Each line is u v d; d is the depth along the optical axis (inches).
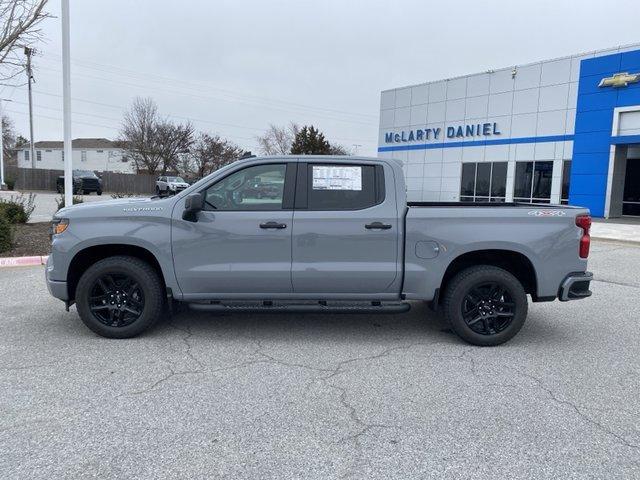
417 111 1234.0
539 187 1001.5
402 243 206.8
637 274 392.5
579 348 211.3
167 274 206.2
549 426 142.1
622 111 860.0
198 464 120.5
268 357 193.9
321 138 2047.2
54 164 3129.9
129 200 219.3
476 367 187.2
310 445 130.0
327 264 206.2
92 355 192.4
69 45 498.6
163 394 158.6
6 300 273.7
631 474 119.1
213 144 2427.4
